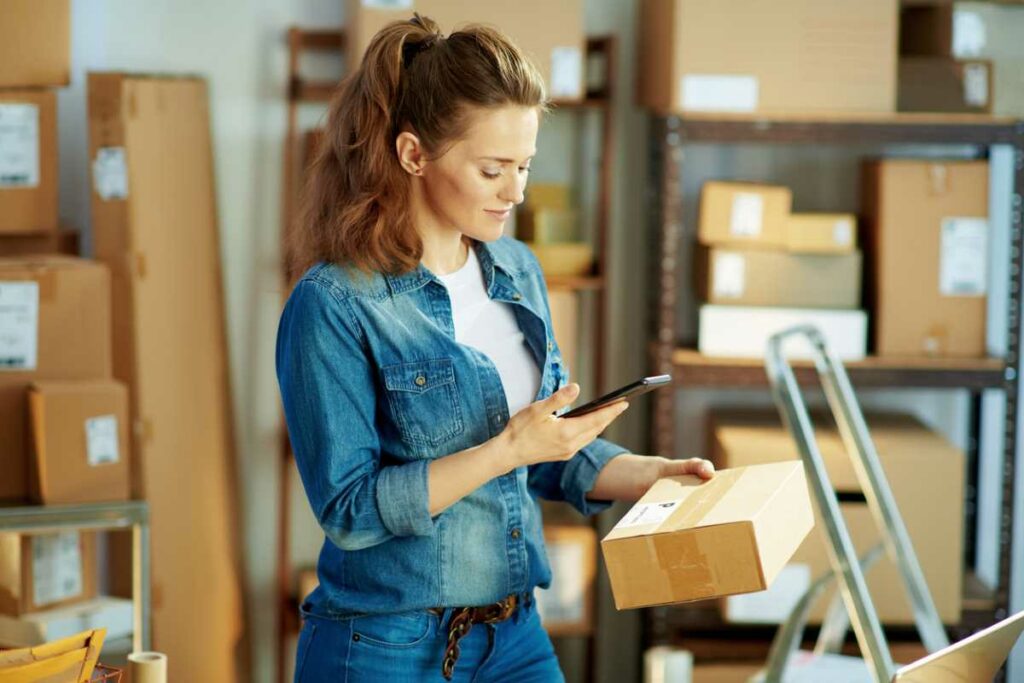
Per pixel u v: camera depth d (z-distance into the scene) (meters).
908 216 3.46
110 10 3.67
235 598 3.73
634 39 3.83
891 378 3.48
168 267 3.53
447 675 1.82
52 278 2.99
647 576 1.64
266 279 3.83
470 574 1.82
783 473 1.79
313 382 1.74
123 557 3.54
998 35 3.43
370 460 1.76
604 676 3.96
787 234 3.47
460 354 1.81
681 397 3.94
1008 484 3.50
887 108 3.38
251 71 3.76
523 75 1.72
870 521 3.45
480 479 1.71
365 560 1.81
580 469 2.01
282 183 3.80
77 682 1.77
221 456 3.69
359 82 1.79
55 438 2.92
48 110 3.27
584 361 3.94
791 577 3.45
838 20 3.36
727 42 3.35
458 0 3.37
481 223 1.77
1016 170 3.42
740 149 3.83
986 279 3.47
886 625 3.60
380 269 1.79
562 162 3.87
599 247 3.79
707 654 3.63
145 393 3.47
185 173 3.58
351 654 1.82
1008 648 1.77
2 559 3.03
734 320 3.49
